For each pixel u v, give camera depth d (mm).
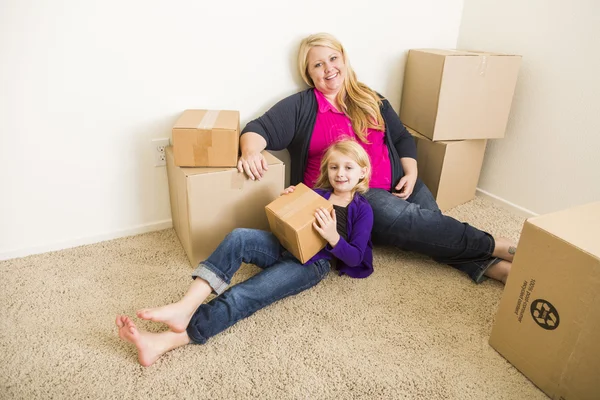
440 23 2062
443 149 1845
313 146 1709
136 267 1539
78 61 1431
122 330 1094
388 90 2059
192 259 1527
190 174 1396
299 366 1147
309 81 1779
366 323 1302
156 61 1542
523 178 1982
